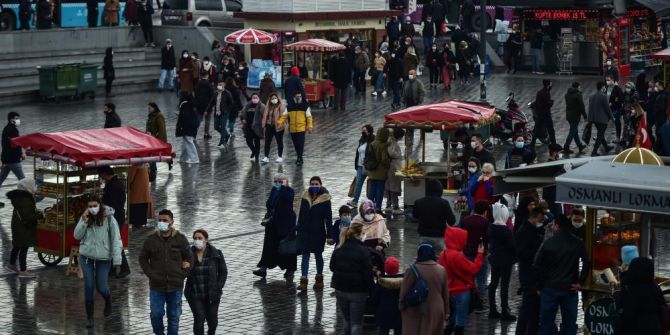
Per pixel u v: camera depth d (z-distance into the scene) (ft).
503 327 105.70
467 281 99.76
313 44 253.44
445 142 191.42
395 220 150.51
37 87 261.44
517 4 290.15
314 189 117.39
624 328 85.76
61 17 298.35
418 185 149.48
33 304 113.39
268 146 187.93
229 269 126.41
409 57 261.65
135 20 301.43
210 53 295.69
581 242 94.07
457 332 100.22
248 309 112.06
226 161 191.21
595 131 218.18
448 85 269.64
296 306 113.19
